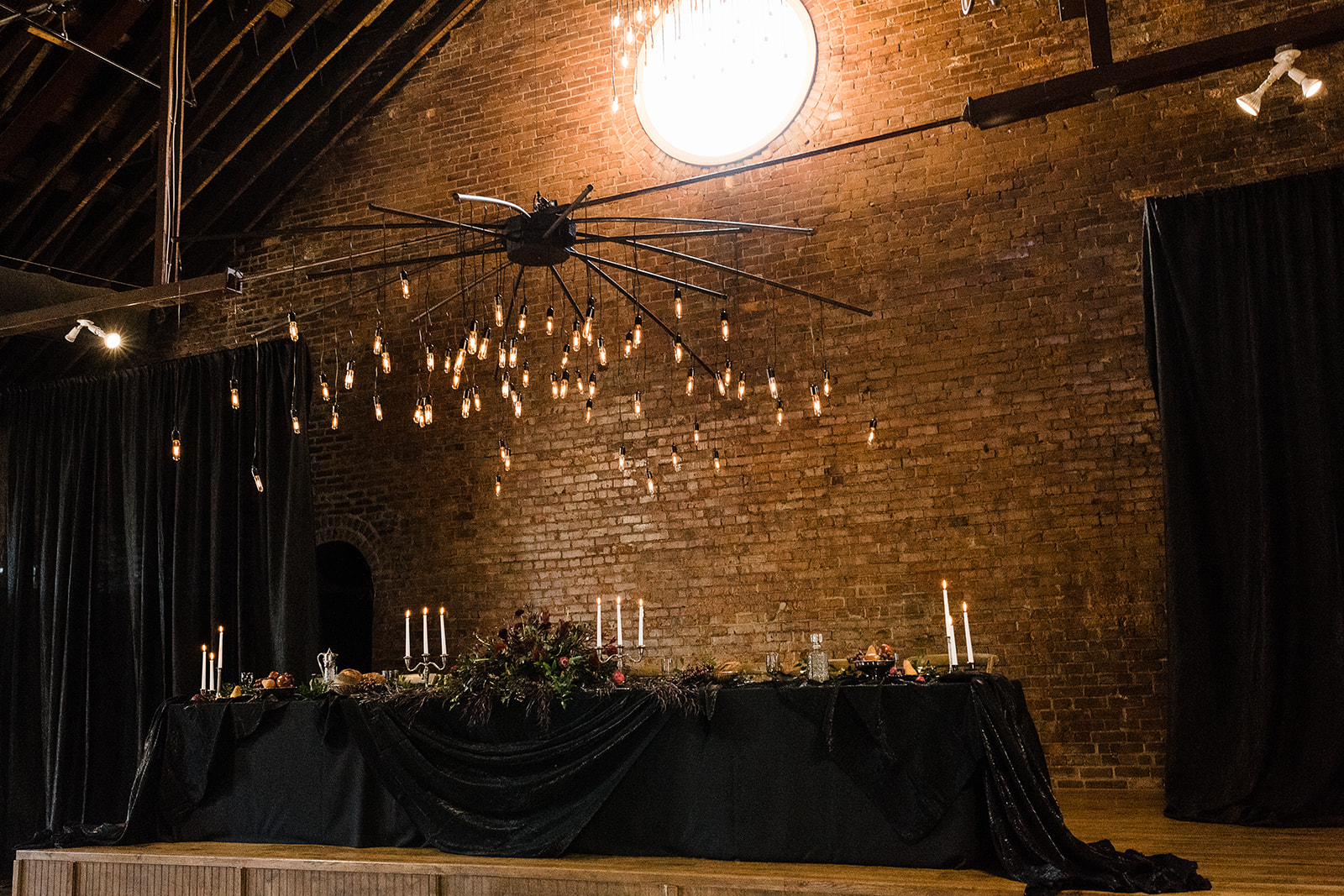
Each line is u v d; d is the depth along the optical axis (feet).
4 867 26.48
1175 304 20.22
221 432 27.02
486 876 13.87
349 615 29.32
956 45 23.16
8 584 28.50
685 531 24.11
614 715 14.29
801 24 24.44
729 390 24.13
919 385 22.63
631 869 13.25
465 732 15.25
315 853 15.20
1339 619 18.07
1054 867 11.82
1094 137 22.02
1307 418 18.81
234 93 24.00
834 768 13.28
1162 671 20.26
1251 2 21.22
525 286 26.21
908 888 11.90
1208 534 19.42
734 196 24.62
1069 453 21.38
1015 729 12.96
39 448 29.09
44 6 19.69
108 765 26.78
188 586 26.53
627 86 25.89
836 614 22.62
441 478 26.48
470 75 27.40
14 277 23.84
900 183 23.30
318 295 28.07
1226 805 17.85
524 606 25.23
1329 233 19.19
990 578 21.58
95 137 24.29
